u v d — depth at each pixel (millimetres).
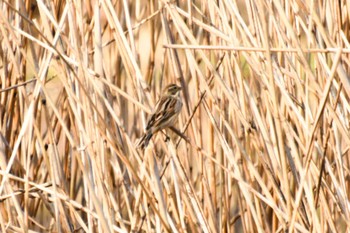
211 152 11195
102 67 10281
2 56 11570
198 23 10438
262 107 11148
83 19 11055
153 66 12055
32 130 11055
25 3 11742
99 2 10805
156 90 12789
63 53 10789
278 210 9969
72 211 10398
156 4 12703
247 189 10180
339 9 9828
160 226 9922
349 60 10398
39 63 11766
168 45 9750
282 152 9156
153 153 10062
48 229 12039
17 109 11891
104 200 9664
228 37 10141
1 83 11977
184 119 11422
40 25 12578
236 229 13641
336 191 10484
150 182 9820
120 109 11648
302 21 10273
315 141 10375
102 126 10172
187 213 10961
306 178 9742
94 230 11492
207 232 10359
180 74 11000
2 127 11719
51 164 10383
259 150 10141
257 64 10008
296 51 9141
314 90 10367
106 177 10281
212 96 10086
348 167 11750
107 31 13773
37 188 10953
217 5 11016
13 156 10203
